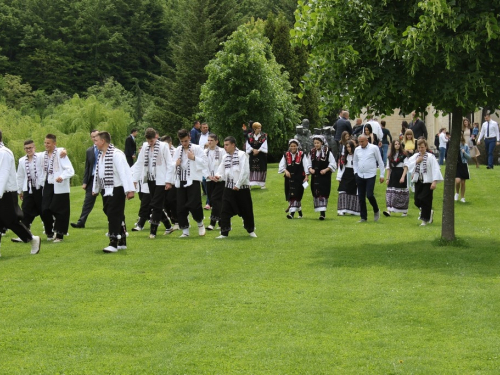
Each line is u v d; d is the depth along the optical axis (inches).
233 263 532.1
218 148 762.2
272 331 358.6
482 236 658.8
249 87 1699.1
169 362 315.3
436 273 485.1
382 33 528.7
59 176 647.8
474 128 1541.6
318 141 819.4
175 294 433.7
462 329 356.2
